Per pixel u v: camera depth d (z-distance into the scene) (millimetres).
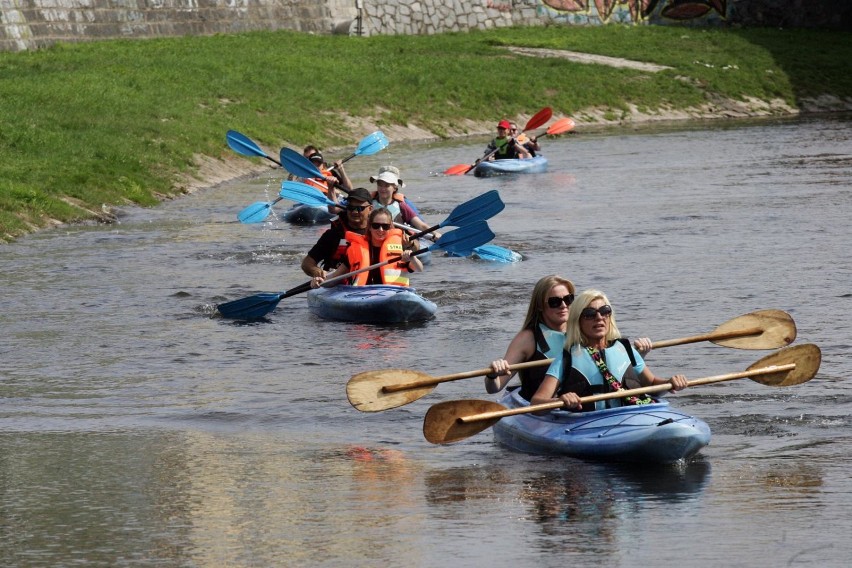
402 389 16156
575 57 98125
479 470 15672
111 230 39406
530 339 16672
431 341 23641
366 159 63000
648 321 24641
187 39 83625
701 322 24375
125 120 55000
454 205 44812
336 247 26953
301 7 97312
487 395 19625
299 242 37094
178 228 40031
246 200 47562
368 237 26703
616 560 12328
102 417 18703
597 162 59875
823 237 34531
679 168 55688
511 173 55219
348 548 12844
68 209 41156
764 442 16625
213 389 20344
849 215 38625
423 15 106375
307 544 12984
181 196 48750
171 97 62781
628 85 90812
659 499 14258
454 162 61000
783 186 47375
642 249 33500
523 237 36469
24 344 23922
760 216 39094
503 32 108000
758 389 19500
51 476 15664
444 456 16422
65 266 32688
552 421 16344
